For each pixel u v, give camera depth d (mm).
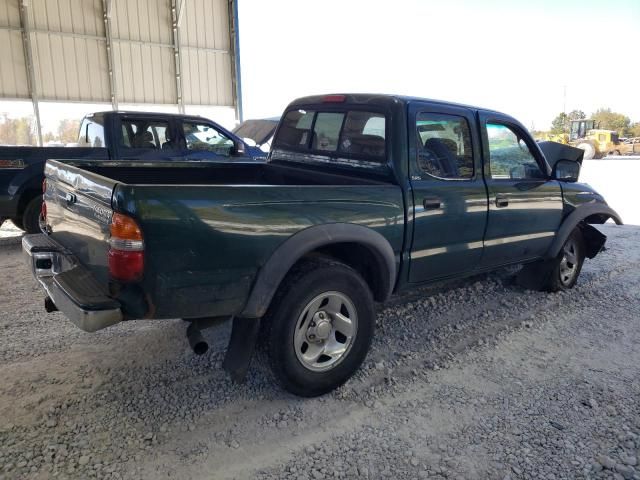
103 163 3627
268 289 2617
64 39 13602
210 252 2434
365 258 3184
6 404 2768
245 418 2717
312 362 2873
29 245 3105
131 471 2281
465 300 4555
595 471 2340
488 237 3834
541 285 4703
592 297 4719
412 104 3330
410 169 3279
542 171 4344
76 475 2242
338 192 2893
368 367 3289
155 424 2637
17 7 12789
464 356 3473
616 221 5004
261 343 2750
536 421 2721
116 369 3197
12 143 13266
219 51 16188
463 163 3633
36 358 3320
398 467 2354
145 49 14914
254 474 2291
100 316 2289
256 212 2564
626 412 2812
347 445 2506
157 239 2287
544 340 3754
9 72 12914
